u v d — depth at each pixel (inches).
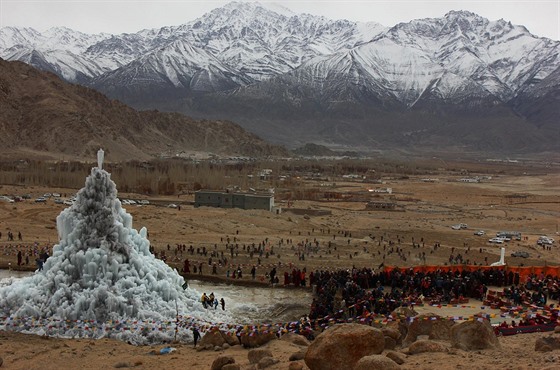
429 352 1216.8
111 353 1556.3
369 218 6008.9
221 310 2342.5
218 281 3051.2
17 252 3474.4
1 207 5187.0
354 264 3622.0
